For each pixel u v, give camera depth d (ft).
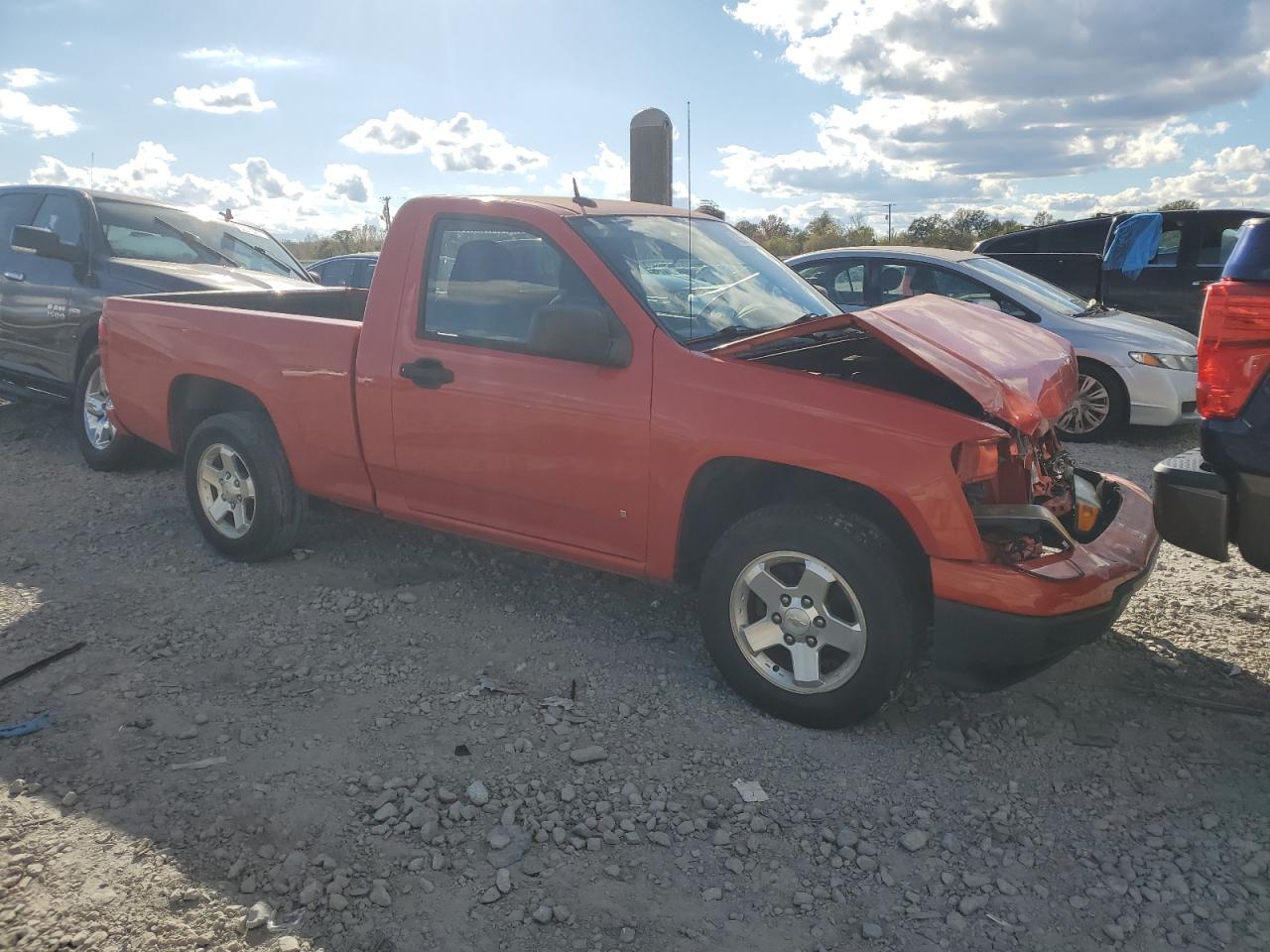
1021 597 10.34
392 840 9.46
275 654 13.20
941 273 29.01
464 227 13.78
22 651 13.07
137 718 11.44
